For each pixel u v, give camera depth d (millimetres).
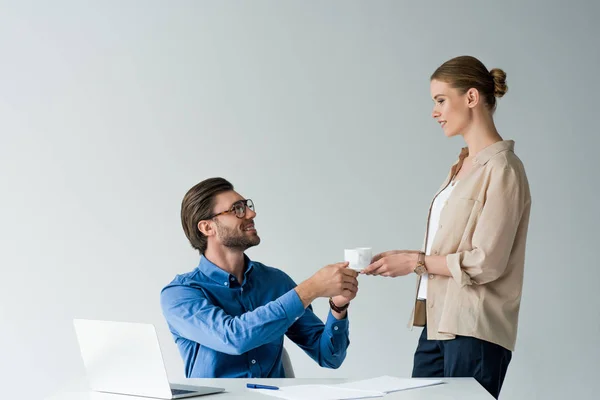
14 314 3451
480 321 1895
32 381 3428
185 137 3514
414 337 3459
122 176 3504
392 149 3510
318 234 3488
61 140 3512
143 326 1446
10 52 3535
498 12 3537
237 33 3541
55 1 3549
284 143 3512
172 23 3539
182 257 3486
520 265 1976
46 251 3477
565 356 3455
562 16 3539
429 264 1928
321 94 3523
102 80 3531
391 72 3525
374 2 3539
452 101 1991
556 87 3529
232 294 2010
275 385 1653
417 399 1453
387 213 3496
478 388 1590
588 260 3486
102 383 1580
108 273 3475
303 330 2127
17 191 3492
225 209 2004
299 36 3539
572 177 3512
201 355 1908
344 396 1477
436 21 3537
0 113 3516
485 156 1955
